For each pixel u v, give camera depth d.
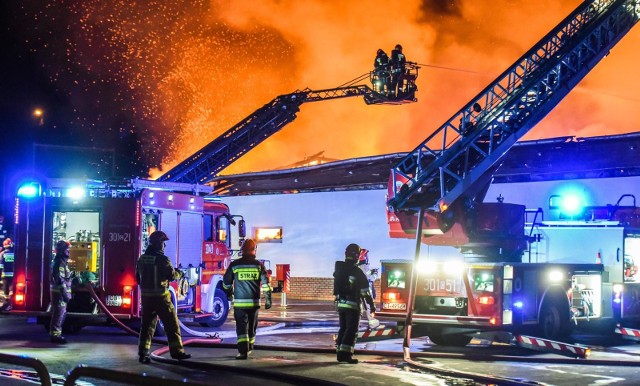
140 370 9.37
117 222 12.95
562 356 11.11
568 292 12.38
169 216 13.70
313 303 20.91
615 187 16.88
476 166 13.38
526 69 14.59
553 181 17.61
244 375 9.05
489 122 13.62
